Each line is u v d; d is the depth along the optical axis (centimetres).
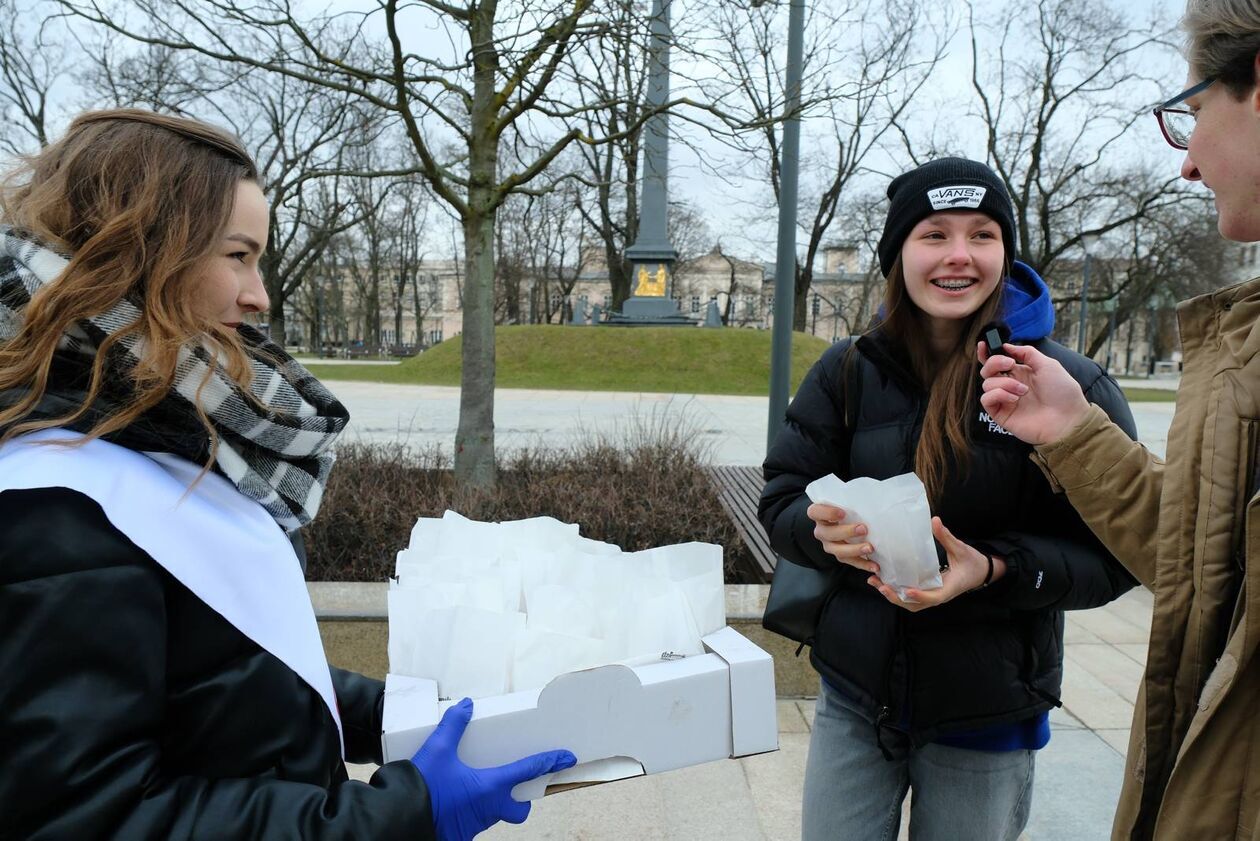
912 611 138
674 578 135
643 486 475
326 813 78
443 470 549
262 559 86
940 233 144
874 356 156
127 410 79
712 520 424
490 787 94
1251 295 103
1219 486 99
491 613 111
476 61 474
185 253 82
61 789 67
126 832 69
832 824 156
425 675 111
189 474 86
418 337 4388
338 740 93
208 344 85
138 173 84
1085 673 364
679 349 2084
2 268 82
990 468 142
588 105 491
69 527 71
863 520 125
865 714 149
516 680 111
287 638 85
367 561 389
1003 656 141
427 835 83
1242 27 87
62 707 68
